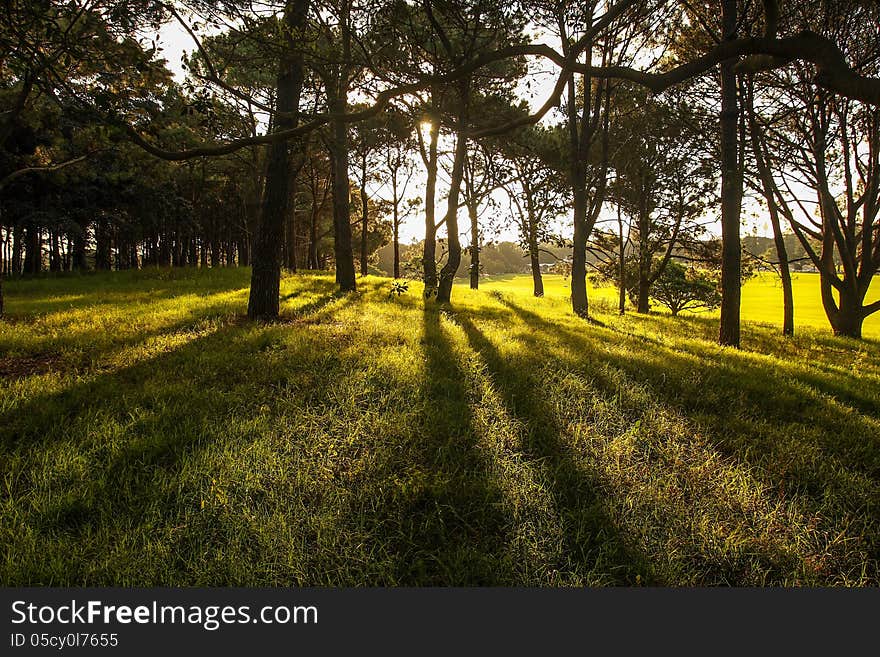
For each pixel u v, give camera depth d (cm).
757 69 327
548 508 324
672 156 1628
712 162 1459
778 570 284
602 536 301
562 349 773
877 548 304
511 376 612
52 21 455
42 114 1097
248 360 621
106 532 275
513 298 2012
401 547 289
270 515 303
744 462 408
